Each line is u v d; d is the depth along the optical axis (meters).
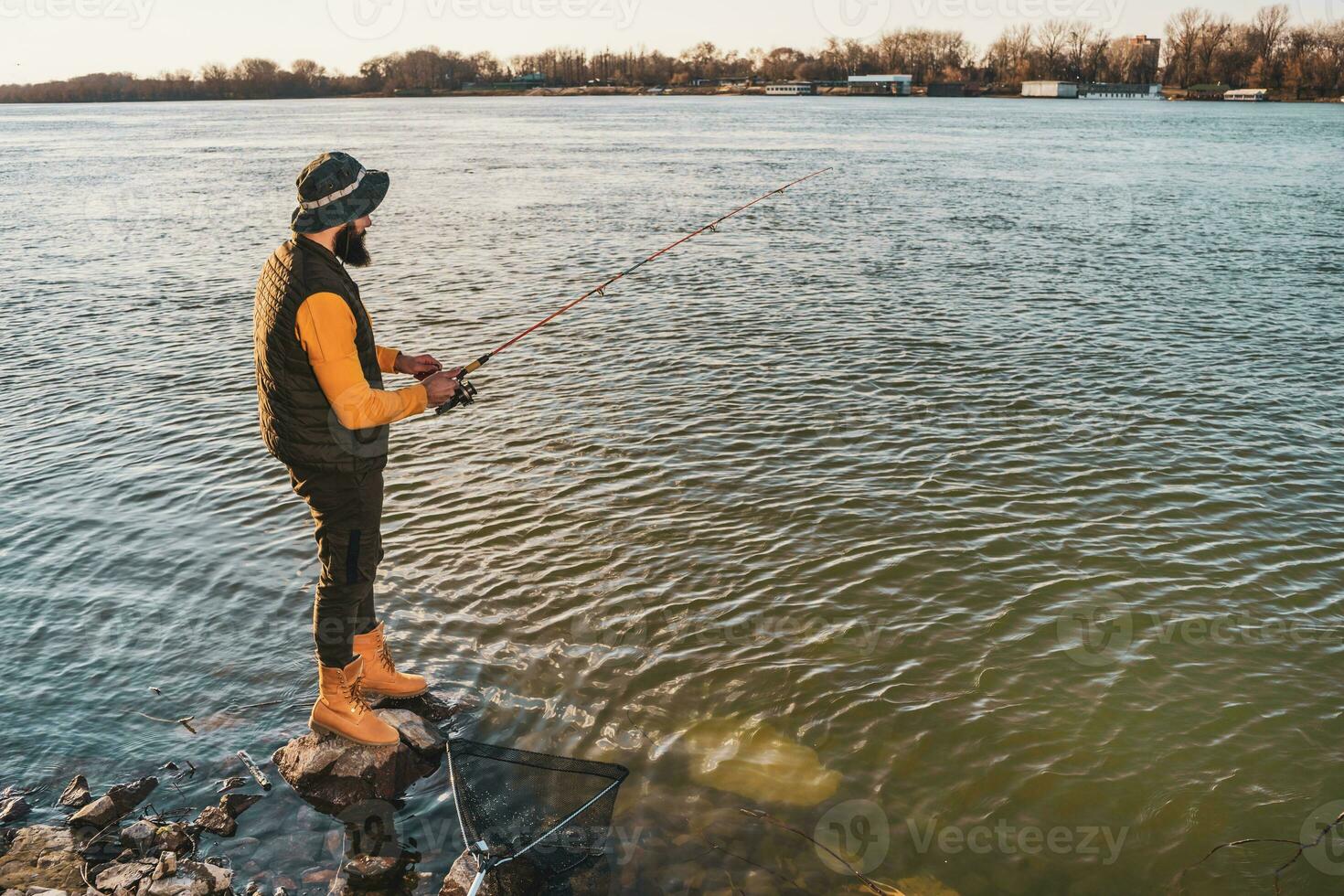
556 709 4.96
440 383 4.34
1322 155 46.38
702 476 7.88
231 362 11.41
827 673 5.28
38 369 11.20
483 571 6.33
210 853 4.03
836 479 7.84
